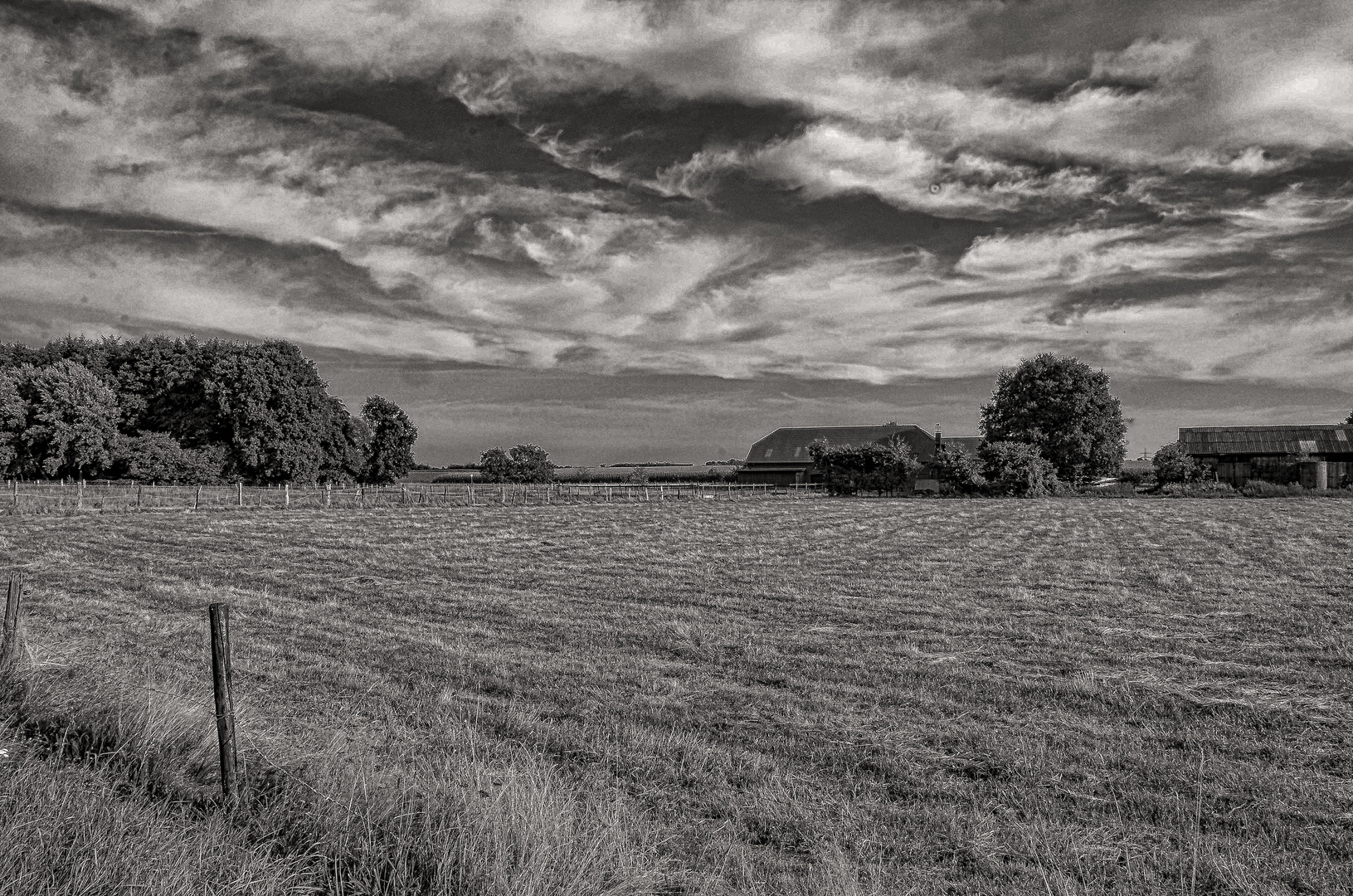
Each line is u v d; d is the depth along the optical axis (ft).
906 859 21.16
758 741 29.63
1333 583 64.03
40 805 16.62
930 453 348.79
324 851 16.99
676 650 43.60
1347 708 33.22
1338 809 23.88
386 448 315.99
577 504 182.39
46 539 92.58
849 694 35.50
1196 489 219.20
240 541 94.73
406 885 16.06
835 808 24.13
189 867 15.43
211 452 233.55
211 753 20.83
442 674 38.29
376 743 27.32
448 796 18.51
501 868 15.76
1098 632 47.50
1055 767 26.99
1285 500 191.83
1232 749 28.76
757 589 63.16
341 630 48.21
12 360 268.62
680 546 94.27
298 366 250.98
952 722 31.86
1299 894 19.38
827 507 173.78
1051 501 196.54
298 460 242.58
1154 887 19.54
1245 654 42.27
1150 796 24.77
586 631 48.16
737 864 20.13
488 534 107.24
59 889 14.26
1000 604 56.75
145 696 23.26
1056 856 21.12
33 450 218.79
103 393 225.15
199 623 48.73
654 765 27.04
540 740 29.17
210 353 249.55
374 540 98.22
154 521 118.32
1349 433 259.60
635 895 16.49
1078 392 247.09
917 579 68.18
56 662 25.94
